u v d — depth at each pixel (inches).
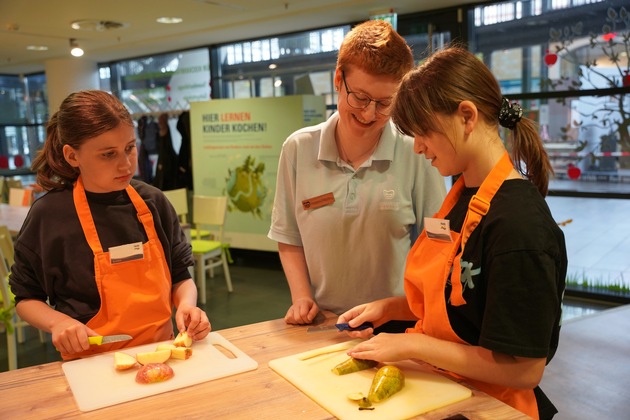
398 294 58.1
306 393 37.9
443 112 36.4
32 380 41.4
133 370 42.4
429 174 56.8
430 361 37.9
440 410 35.4
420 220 58.6
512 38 176.2
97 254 49.3
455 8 182.4
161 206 55.5
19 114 337.4
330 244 57.1
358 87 48.9
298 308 54.5
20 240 51.0
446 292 39.4
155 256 51.9
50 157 50.9
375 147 55.4
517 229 33.7
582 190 169.5
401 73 48.2
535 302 33.0
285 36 226.2
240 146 215.3
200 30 215.2
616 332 117.9
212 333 50.9
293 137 59.6
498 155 38.1
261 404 36.7
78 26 198.7
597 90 161.9
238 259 235.8
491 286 34.4
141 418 35.1
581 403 89.0
